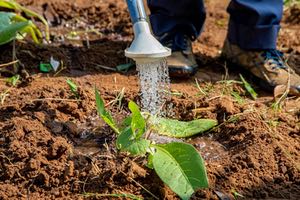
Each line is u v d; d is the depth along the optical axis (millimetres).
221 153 1670
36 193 1528
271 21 2098
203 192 1516
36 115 1739
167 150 1516
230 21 2201
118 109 1844
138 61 1626
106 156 1601
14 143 1633
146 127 1653
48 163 1584
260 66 2107
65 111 1803
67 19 2627
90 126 1758
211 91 1999
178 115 1826
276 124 1788
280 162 1625
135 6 1676
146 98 1774
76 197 1507
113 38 2473
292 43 2527
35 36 2279
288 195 1542
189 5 2119
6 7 2363
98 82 2045
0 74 2084
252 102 1947
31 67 2145
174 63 2092
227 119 1784
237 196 1521
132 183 1524
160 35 2135
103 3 2785
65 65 2176
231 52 2217
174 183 1451
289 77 2047
